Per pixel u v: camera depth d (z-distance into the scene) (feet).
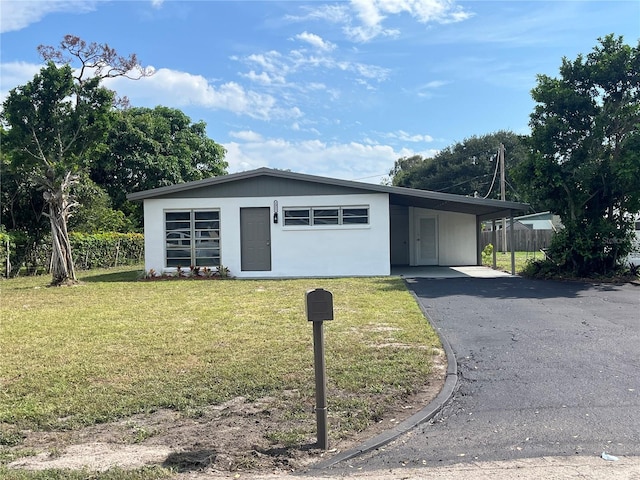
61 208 53.06
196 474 12.43
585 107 51.37
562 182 50.85
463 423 15.34
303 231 58.08
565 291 43.45
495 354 22.62
